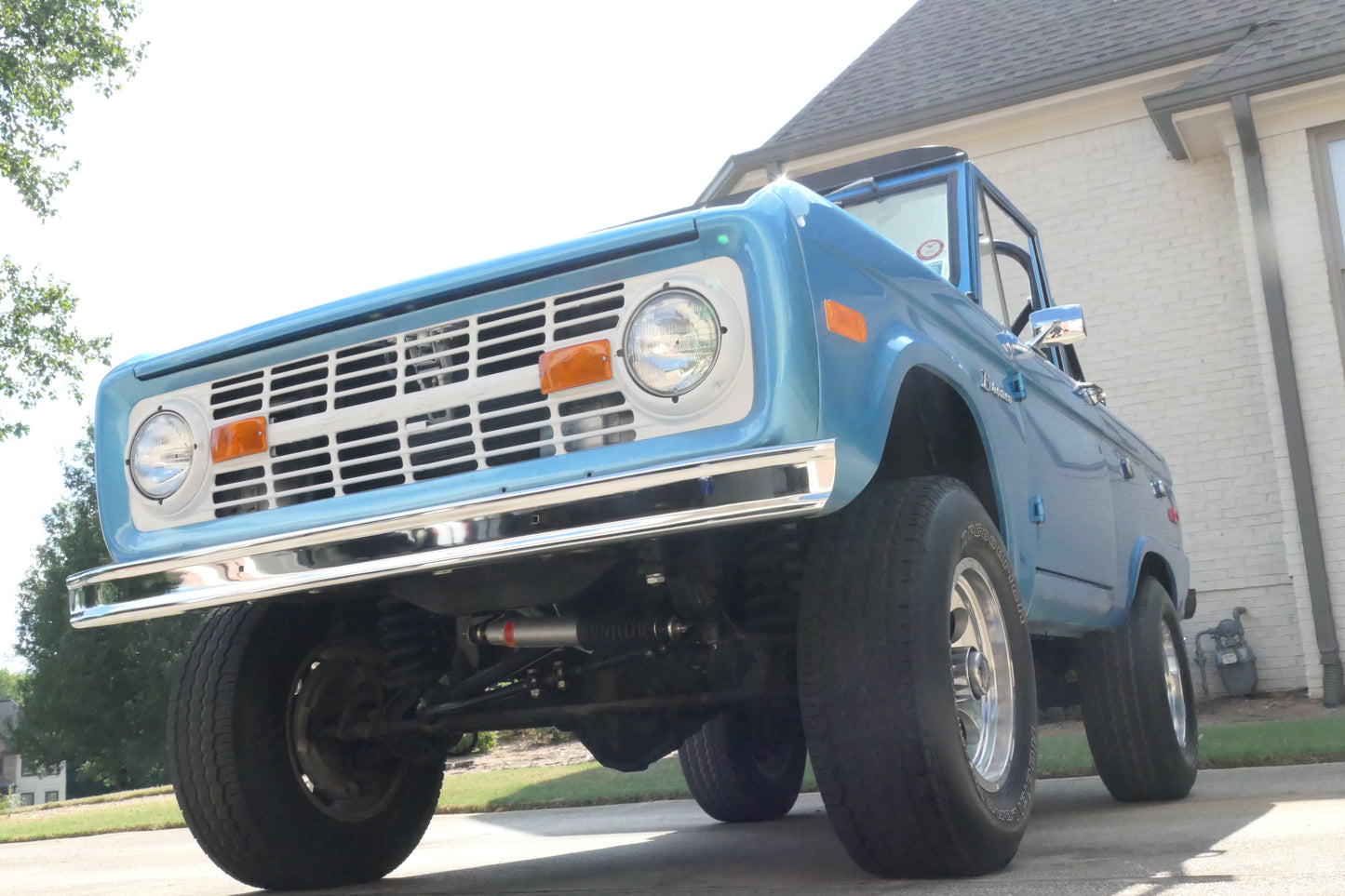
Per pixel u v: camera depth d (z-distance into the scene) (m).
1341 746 5.35
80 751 37.19
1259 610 9.66
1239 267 10.02
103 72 22.03
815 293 2.26
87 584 2.71
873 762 2.26
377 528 2.36
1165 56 10.07
